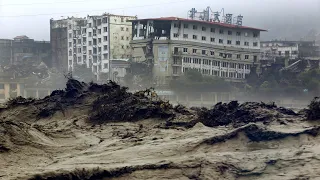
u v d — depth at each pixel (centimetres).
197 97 11044
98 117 5803
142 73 12212
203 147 3688
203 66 12388
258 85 11556
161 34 12269
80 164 3309
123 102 5888
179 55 11981
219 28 12662
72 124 5722
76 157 3619
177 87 11069
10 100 6694
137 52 12875
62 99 6406
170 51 11975
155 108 5522
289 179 3025
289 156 3297
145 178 3159
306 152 3338
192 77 11194
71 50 16012
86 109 6175
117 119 5669
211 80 11231
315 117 4297
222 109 5081
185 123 5044
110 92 6256
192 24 12281
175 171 3225
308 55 14138
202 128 4562
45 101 6525
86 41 15425
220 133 4081
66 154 3759
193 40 12281
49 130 4850
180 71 12056
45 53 17088
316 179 2981
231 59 12794
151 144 3947
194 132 4328
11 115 6253
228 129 4391
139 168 3225
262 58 14125
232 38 12862
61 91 6669
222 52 12681
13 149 3425
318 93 10519
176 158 3469
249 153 3431
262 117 4603
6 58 16875
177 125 5053
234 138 3681
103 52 14662
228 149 3612
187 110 5603
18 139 3634
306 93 10600
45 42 17288
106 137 4703
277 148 3547
